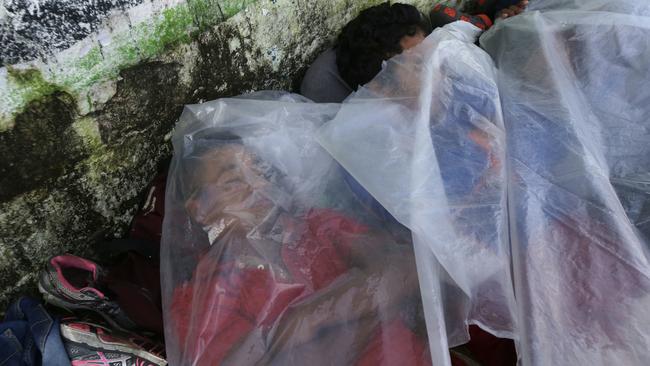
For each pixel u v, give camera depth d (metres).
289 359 0.75
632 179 0.91
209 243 0.86
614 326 0.71
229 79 1.15
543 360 0.70
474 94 0.93
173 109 1.04
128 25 0.89
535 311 0.74
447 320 0.77
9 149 0.79
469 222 0.79
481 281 0.77
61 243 0.94
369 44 1.17
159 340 0.91
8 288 0.89
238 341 0.76
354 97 0.96
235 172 0.94
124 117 0.95
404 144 0.85
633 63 1.02
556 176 0.85
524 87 0.99
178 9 0.96
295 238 0.86
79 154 0.90
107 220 1.01
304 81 1.34
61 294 0.87
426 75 0.93
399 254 0.82
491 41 1.19
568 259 0.77
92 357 0.81
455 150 0.86
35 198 0.86
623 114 0.99
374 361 0.73
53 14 0.77
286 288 0.80
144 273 0.96
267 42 1.21
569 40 1.08
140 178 1.04
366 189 0.83
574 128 0.89
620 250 0.76
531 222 0.80
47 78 0.80
